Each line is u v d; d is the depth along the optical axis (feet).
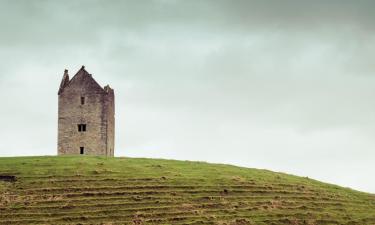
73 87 413.39
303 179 368.68
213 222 279.69
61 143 410.52
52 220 273.54
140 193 303.89
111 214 281.33
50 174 321.11
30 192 299.58
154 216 281.95
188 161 378.12
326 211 310.65
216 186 321.32
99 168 334.85
